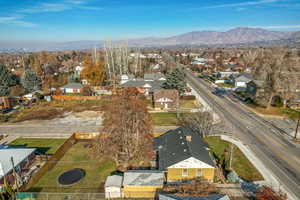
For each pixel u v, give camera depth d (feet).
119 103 87.76
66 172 89.92
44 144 118.01
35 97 213.66
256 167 91.04
